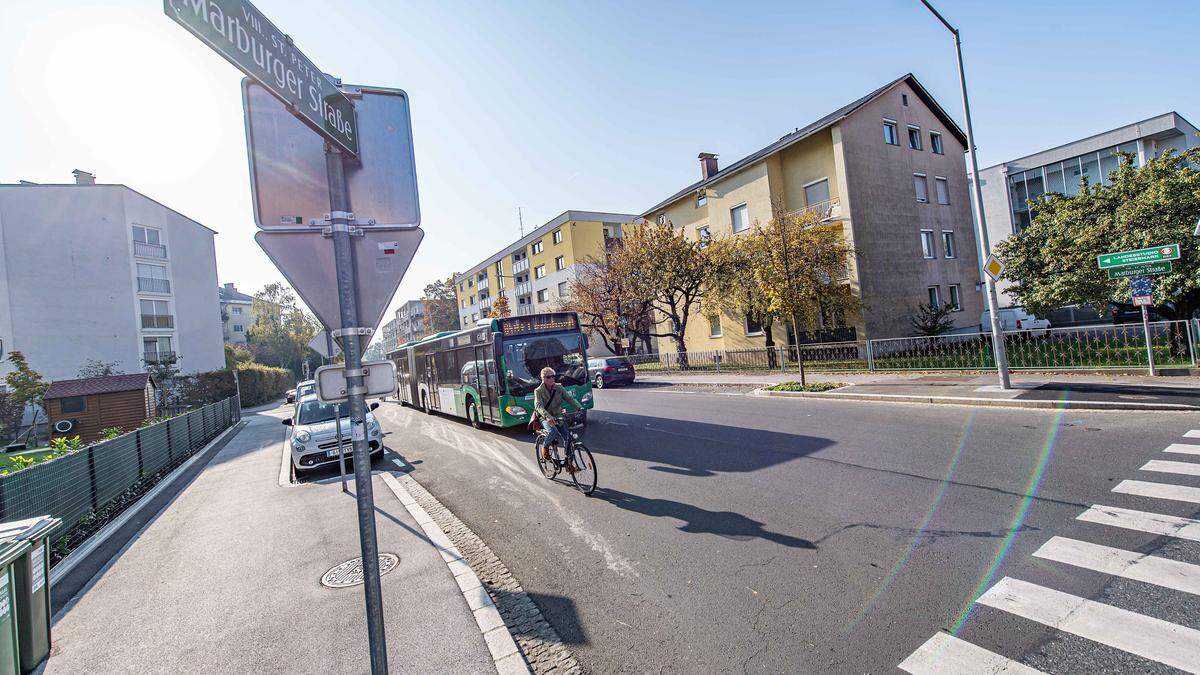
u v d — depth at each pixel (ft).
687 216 97.86
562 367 39.63
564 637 11.73
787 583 13.12
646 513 19.35
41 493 20.72
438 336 55.77
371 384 8.14
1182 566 12.01
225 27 5.84
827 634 10.82
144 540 21.48
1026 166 99.35
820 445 26.76
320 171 8.14
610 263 93.35
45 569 10.19
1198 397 27.94
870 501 18.15
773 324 80.33
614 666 10.50
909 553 14.03
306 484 30.27
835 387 45.98
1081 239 43.42
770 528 16.69
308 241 8.00
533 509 21.30
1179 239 37.88
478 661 10.78
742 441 29.55
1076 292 44.62
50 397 67.67
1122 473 18.44
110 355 102.83
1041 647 9.75
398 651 11.34
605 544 16.84
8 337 92.79
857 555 14.23
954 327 78.59
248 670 11.21
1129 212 40.81
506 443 37.40
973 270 85.66
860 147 71.31
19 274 94.58
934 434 26.86
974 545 14.11
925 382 43.70
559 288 145.07
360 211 8.43
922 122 81.25
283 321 233.76
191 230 124.36
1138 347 39.37
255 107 7.89
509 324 39.11
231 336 232.73
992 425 27.68
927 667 9.50
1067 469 19.43
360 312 8.27
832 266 61.77
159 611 14.44
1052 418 27.91
